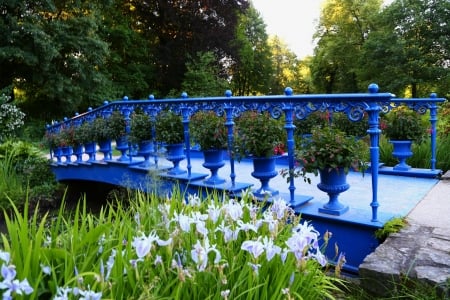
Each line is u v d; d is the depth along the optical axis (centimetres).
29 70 1457
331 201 289
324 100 282
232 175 359
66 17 1580
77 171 688
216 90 1836
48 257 138
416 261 205
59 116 1650
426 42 2041
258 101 329
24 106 1605
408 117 435
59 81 1459
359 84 2366
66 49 1513
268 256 146
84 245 154
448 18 1998
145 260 141
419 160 488
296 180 427
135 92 1981
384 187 384
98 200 718
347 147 268
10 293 108
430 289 187
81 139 649
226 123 355
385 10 2180
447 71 1952
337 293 225
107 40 1869
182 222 161
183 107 416
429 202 320
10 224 139
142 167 486
